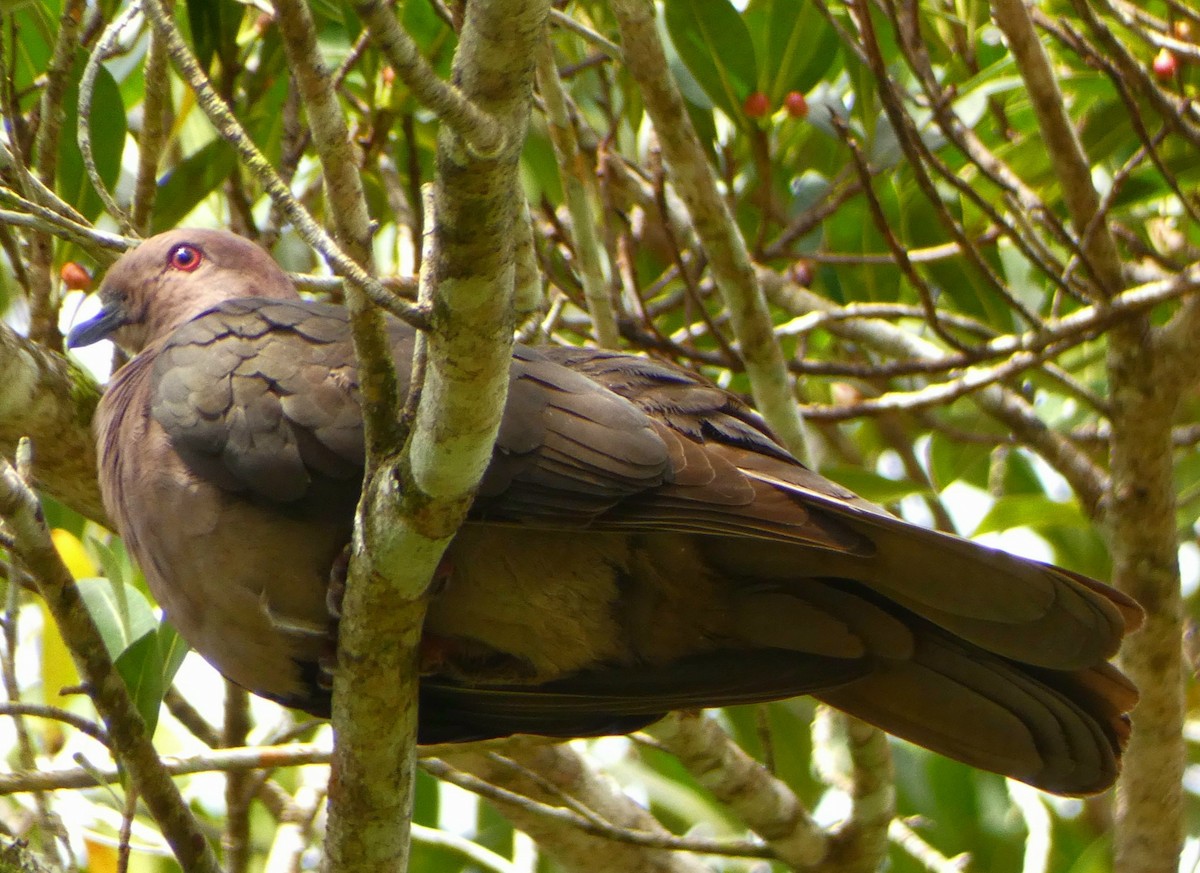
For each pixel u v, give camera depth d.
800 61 10.38
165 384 7.03
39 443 7.75
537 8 4.48
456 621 7.07
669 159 8.97
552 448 6.60
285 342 7.01
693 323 12.55
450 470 5.43
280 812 9.02
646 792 12.34
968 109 11.23
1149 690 9.70
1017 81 10.42
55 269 8.91
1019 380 11.45
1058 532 12.73
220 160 9.53
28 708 6.31
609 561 6.95
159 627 7.64
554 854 9.52
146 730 6.56
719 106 10.41
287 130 9.46
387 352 5.50
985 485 14.28
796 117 10.35
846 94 13.22
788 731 12.23
